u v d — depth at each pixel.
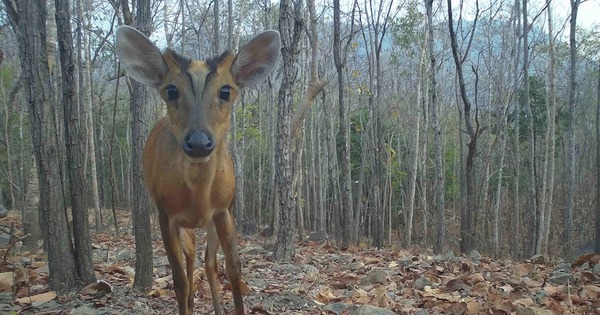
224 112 0.69
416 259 1.55
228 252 0.76
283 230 1.50
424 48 3.38
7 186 3.99
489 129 3.80
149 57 0.72
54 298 0.90
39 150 0.92
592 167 4.57
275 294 1.02
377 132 2.79
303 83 3.04
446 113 4.55
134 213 1.01
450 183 4.86
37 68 0.91
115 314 0.85
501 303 0.91
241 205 3.13
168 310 0.91
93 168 2.63
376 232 2.81
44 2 0.92
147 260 1.01
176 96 0.68
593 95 4.58
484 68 4.55
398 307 0.93
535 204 2.61
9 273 0.96
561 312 0.91
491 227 4.21
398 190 4.56
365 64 4.25
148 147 0.80
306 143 4.56
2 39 3.41
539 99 4.00
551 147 2.94
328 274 1.29
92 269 0.98
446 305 0.94
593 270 1.25
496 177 4.18
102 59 3.63
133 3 1.50
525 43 2.63
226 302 0.96
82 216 0.97
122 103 5.00
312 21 1.75
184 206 0.72
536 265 1.43
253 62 0.76
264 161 4.85
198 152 0.63
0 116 3.73
